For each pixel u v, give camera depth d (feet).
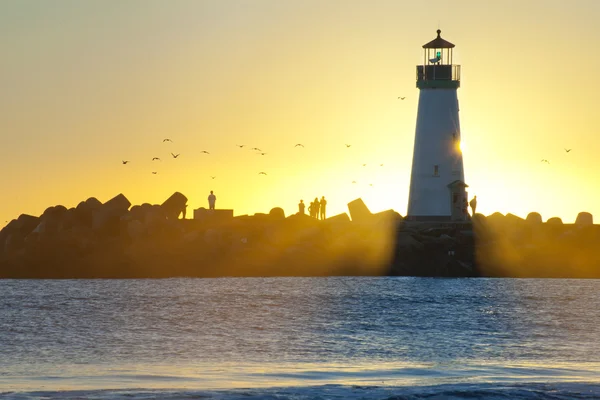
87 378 572.10
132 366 612.70
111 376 578.66
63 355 651.25
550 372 600.80
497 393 525.34
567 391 531.91
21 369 599.98
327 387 540.93
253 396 518.78
